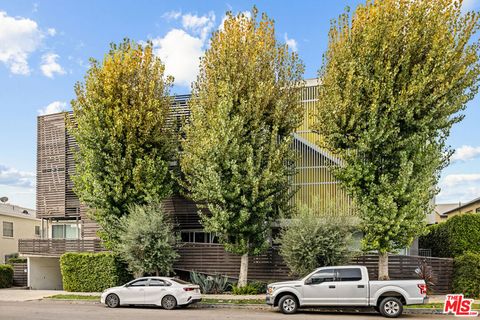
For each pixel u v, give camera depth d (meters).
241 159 20.86
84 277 24.09
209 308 18.41
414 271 21.19
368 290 15.59
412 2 18.47
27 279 29.58
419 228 18.14
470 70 18.38
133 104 22.58
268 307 18.30
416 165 18.48
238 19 21.89
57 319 14.66
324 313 16.56
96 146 22.30
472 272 20.36
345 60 18.89
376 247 18.25
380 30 18.28
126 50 23.28
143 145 22.86
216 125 20.56
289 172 22.20
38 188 31.75
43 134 32.09
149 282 18.45
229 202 20.86
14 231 40.97
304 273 19.16
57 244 27.27
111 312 16.72
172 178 23.39
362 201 18.70
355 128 18.69
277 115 21.19
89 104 22.66
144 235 21.50
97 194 21.98
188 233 28.30
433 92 18.11
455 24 18.52
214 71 21.67
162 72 23.95
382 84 18.08
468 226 24.70
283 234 20.31
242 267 21.92
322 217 19.67
